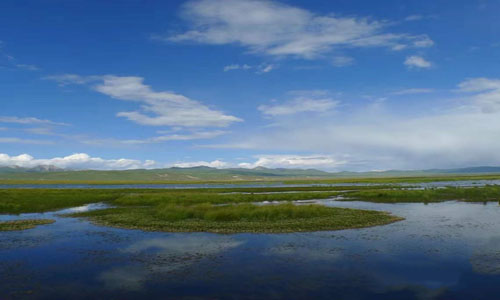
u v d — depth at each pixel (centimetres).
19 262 1858
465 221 3183
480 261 1838
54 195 6209
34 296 1366
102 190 8606
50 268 1750
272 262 1836
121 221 3191
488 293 1388
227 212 3275
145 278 1588
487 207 4409
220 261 1862
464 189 7206
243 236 2525
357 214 3541
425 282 1517
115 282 1535
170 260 1889
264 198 5844
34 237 2517
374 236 2495
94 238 2477
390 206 4644
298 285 1484
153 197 5688
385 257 1923
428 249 2095
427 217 3441
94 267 1764
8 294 1385
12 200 5072
